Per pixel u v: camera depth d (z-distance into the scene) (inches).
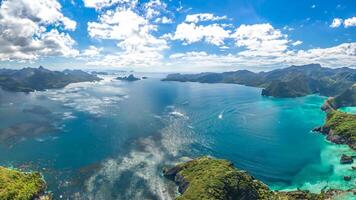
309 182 6806.1
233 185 5497.1
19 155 7731.3
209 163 6565.0
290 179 6978.4
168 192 5969.5
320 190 6392.7
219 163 6530.5
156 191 5999.0
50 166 7071.9
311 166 7736.2
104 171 6835.6
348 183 6722.4
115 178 6496.1
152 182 6353.3
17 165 7096.5
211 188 5334.6
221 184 5452.8
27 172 6560.0
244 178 5812.0
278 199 5526.6
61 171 6801.2
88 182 6284.5
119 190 5984.3
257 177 7062.0
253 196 5462.6
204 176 5856.3
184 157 7834.6
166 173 6663.4
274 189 6437.0
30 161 7352.4
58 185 6136.8
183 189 5940.0
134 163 7308.1
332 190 6304.1
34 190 5620.1
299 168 7608.3
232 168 6407.5
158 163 7357.3
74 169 6914.4
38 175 6186.0
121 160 7495.1
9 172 5856.3
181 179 6200.8
